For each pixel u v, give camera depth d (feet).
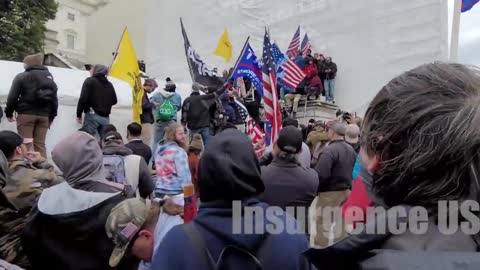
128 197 9.21
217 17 84.79
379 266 3.18
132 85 34.35
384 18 66.33
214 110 37.32
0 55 98.43
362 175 4.00
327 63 66.54
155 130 36.78
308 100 61.31
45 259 8.39
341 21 70.38
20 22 102.12
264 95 29.58
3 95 32.91
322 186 18.35
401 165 3.43
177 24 90.12
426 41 62.90
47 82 27.91
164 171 17.69
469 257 3.06
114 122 37.76
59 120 34.22
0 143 12.90
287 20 76.64
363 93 67.72
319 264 3.67
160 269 6.01
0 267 8.13
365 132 3.79
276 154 13.37
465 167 3.29
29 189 10.57
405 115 3.46
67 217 8.32
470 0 33.88
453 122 3.32
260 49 79.46
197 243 6.05
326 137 27.17
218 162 6.27
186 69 87.51
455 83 3.48
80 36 197.77
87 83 30.91
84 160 9.21
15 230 9.86
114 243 8.29
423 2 63.16
